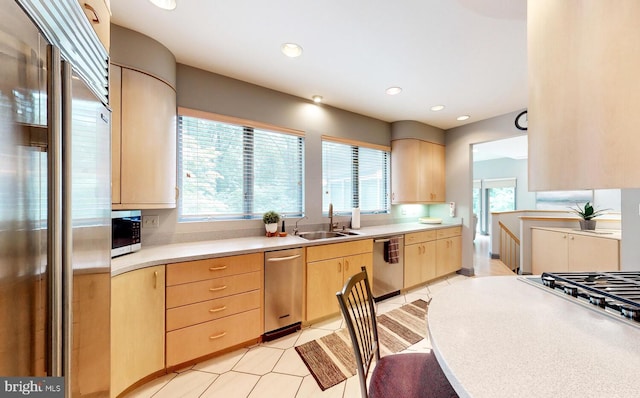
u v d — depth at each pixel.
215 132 2.38
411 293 3.23
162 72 1.89
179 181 2.20
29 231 0.63
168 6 1.52
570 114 0.77
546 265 3.60
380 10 1.56
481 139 3.72
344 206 3.38
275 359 1.87
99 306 1.01
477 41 1.86
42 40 0.67
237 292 1.93
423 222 4.05
